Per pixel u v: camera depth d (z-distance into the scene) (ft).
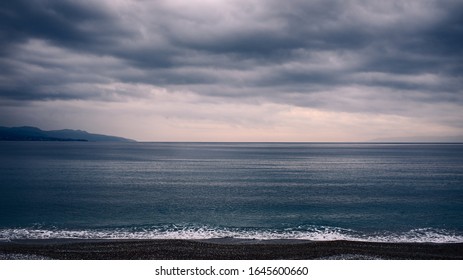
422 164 298.56
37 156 386.52
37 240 70.85
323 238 74.69
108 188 152.25
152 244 64.59
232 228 83.51
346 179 188.65
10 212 101.65
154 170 240.94
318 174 217.36
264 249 62.03
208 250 61.26
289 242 70.49
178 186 160.56
